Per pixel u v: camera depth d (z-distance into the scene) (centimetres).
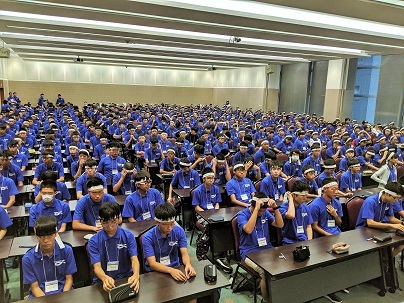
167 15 745
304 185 383
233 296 374
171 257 312
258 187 540
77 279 337
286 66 2158
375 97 1554
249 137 978
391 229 391
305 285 323
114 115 1484
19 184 548
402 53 1369
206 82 2842
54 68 2380
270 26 839
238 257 380
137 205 422
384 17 698
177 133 1105
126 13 740
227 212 452
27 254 270
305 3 610
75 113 1698
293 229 389
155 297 243
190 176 584
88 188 373
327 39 1026
